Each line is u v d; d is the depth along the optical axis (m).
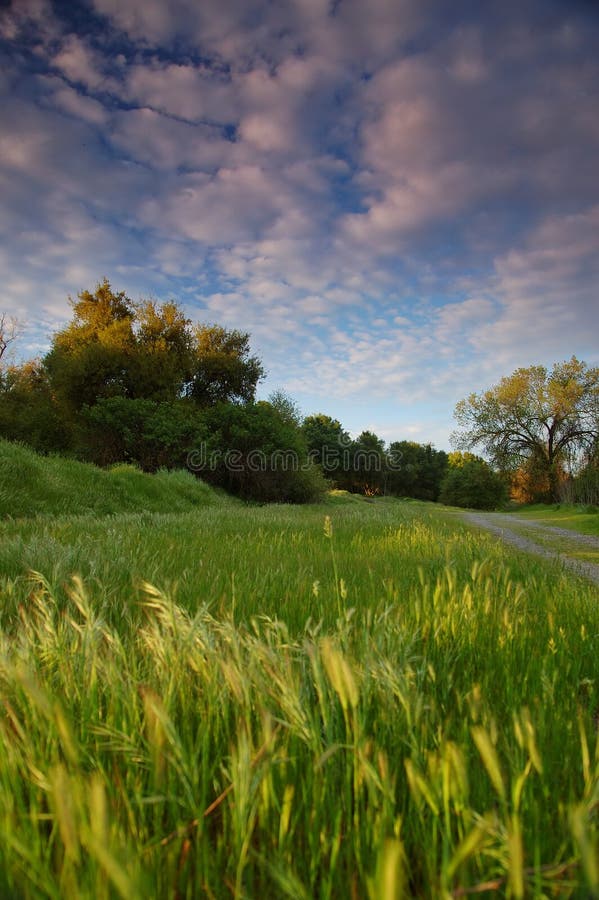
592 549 13.02
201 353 38.53
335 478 87.19
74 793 0.84
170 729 1.01
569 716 1.64
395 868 0.59
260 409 30.80
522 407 64.44
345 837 1.05
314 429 81.12
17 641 1.69
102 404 27.00
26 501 11.15
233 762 0.99
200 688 1.51
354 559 5.44
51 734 1.15
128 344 33.62
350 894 0.96
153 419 26.55
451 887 0.91
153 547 5.43
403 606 2.88
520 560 6.25
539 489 66.06
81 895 0.74
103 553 4.56
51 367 37.31
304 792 1.08
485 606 2.89
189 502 17.86
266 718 1.02
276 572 3.94
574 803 1.10
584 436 61.31
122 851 0.82
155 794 1.01
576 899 0.89
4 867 0.89
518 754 1.19
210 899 0.90
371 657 1.41
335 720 1.30
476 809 1.15
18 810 0.99
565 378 62.66
